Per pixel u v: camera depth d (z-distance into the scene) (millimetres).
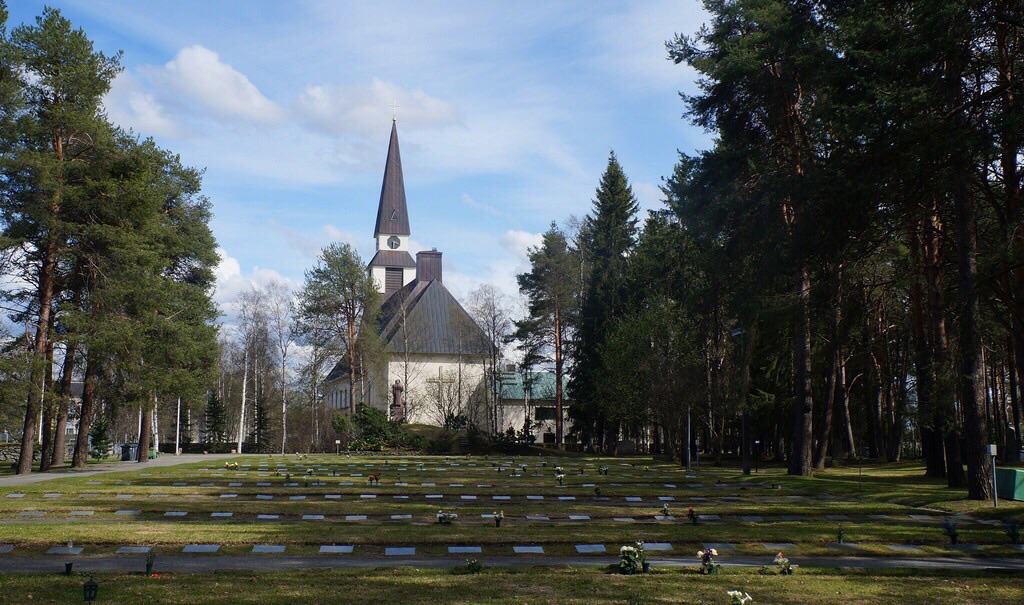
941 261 29906
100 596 11352
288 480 30281
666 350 46312
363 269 67000
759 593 12078
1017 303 22469
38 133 33906
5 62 33500
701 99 33188
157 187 38500
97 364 37594
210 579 12750
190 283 48125
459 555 15766
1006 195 23500
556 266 66875
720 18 33688
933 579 13406
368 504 23109
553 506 23094
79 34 35625
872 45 21688
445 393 87938
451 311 85688
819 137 25359
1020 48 21281
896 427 47906
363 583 12578
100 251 35406
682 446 46375
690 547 16766
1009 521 20594
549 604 11195
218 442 72375
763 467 44062
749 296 29125
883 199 20734
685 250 49031
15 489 26438
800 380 34531
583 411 62375
